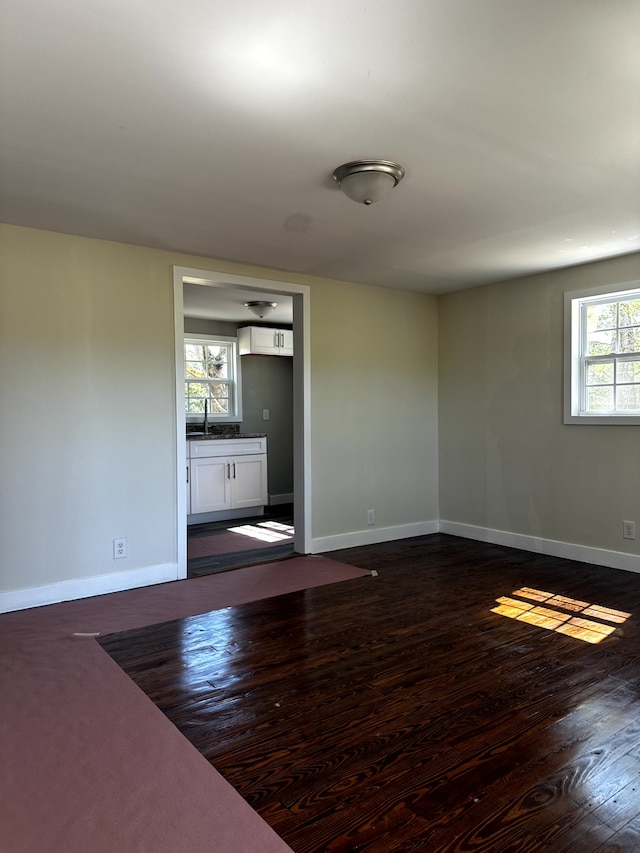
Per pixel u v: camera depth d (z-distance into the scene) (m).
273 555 4.66
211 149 2.38
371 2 1.50
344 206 3.05
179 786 1.78
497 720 2.17
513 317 4.86
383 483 5.19
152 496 3.88
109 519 3.71
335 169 2.59
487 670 2.58
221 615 3.30
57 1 1.49
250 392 7.05
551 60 1.78
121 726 2.12
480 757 1.93
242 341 6.80
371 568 4.28
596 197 2.94
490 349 5.06
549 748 1.98
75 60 1.75
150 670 2.59
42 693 2.37
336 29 1.62
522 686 2.43
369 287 5.07
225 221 3.29
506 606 3.43
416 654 2.76
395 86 1.92
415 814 1.66
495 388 5.03
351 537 4.97
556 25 1.61
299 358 4.68
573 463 4.45
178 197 2.92
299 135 2.26
